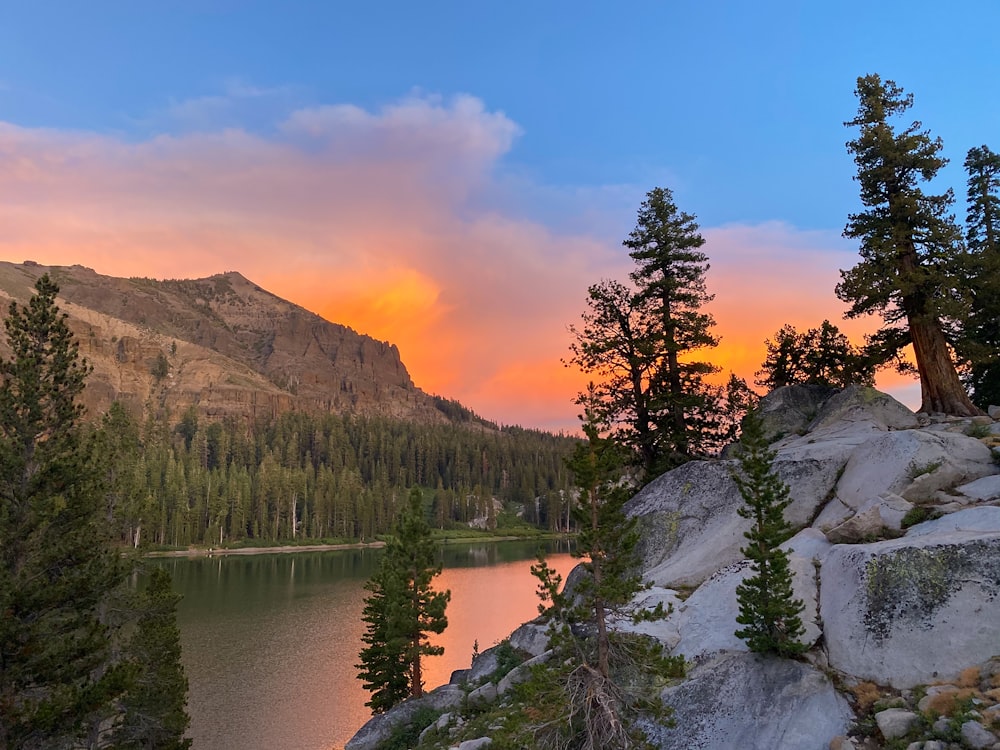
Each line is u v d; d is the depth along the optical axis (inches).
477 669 1248.8
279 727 1706.4
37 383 941.8
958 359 1444.4
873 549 685.3
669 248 1525.6
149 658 1250.0
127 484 1332.4
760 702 621.9
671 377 1466.5
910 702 560.4
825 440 1154.7
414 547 1627.7
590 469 689.6
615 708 637.9
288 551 6363.2
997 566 613.3
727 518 1059.9
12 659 840.3
